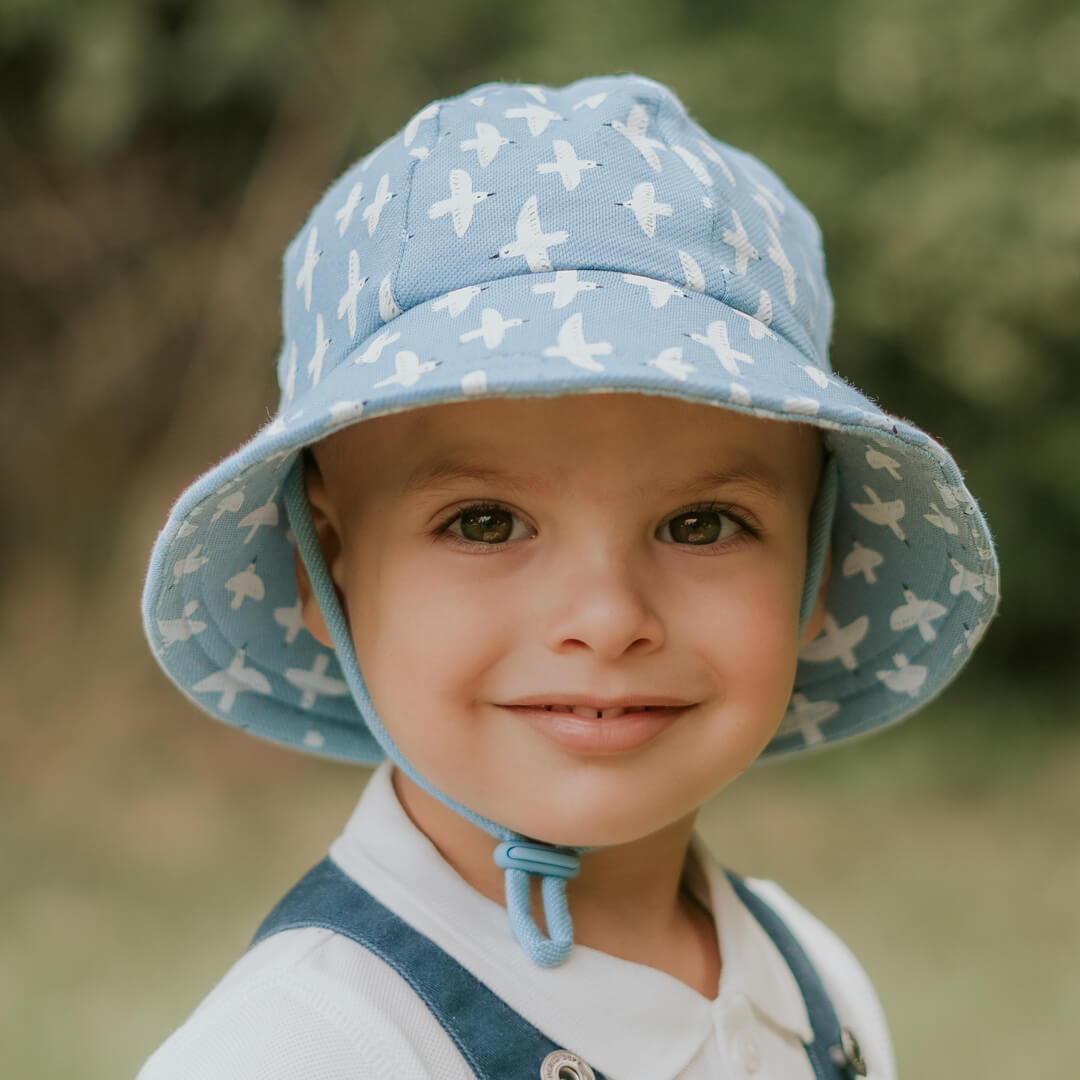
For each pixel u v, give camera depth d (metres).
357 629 1.09
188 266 5.76
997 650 6.70
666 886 1.14
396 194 1.04
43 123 5.68
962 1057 3.21
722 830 5.07
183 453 5.63
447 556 1.02
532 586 1.00
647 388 0.87
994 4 5.15
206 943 3.83
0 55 5.55
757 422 1.05
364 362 0.97
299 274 1.15
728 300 1.01
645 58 5.58
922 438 1.00
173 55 5.57
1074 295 5.15
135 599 5.61
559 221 1.00
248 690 1.23
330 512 1.12
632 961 1.09
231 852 4.71
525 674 1.00
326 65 5.55
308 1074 0.91
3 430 6.09
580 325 0.94
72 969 3.63
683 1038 1.03
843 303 5.40
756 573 1.06
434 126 1.07
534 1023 0.98
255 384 5.63
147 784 5.30
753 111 5.49
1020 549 6.19
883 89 5.24
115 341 5.86
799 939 1.34
